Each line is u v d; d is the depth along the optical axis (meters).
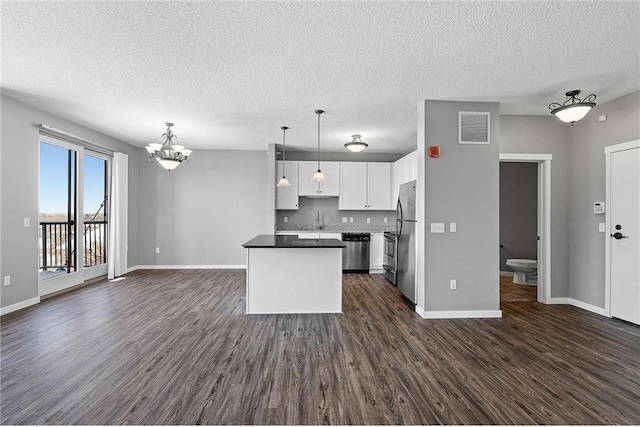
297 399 2.06
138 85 3.29
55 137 4.43
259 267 3.86
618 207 3.64
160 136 5.55
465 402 2.04
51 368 2.43
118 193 5.70
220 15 2.10
